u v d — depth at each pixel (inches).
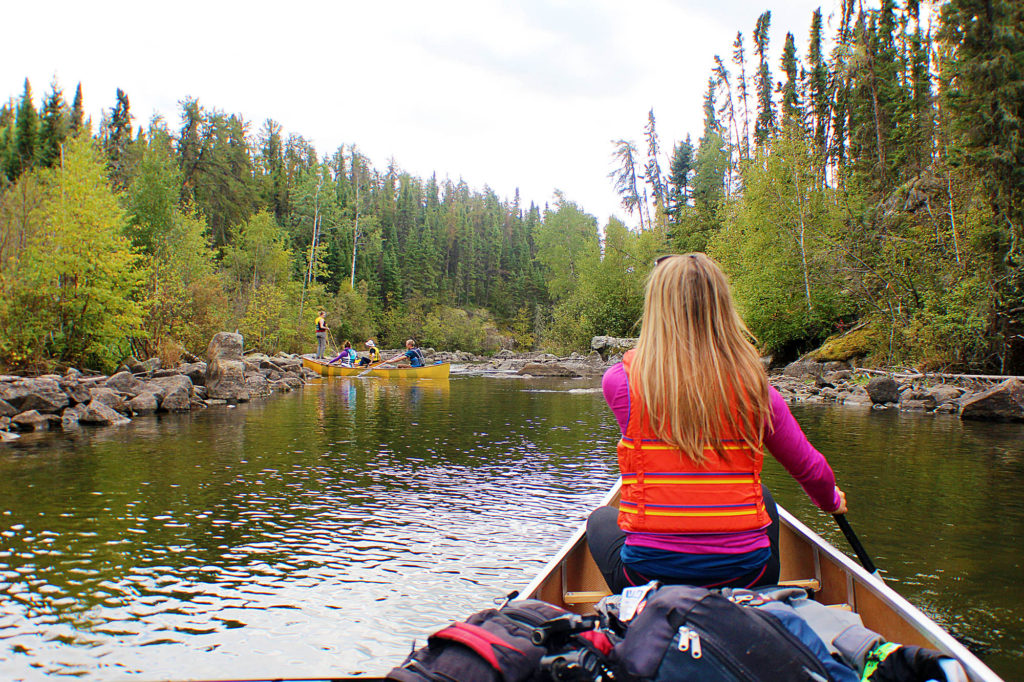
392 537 196.1
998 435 413.1
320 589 155.9
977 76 687.7
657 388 76.3
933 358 708.0
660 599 66.8
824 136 1626.5
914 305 765.3
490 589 156.7
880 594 94.0
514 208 5044.3
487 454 335.9
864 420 496.1
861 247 872.3
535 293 3358.8
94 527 202.8
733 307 80.0
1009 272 641.6
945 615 142.2
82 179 576.1
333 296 2218.3
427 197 4611.2
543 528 206.4
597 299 1791.3
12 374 506.3
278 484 263.4
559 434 409.1
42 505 227.3
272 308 1216.2
